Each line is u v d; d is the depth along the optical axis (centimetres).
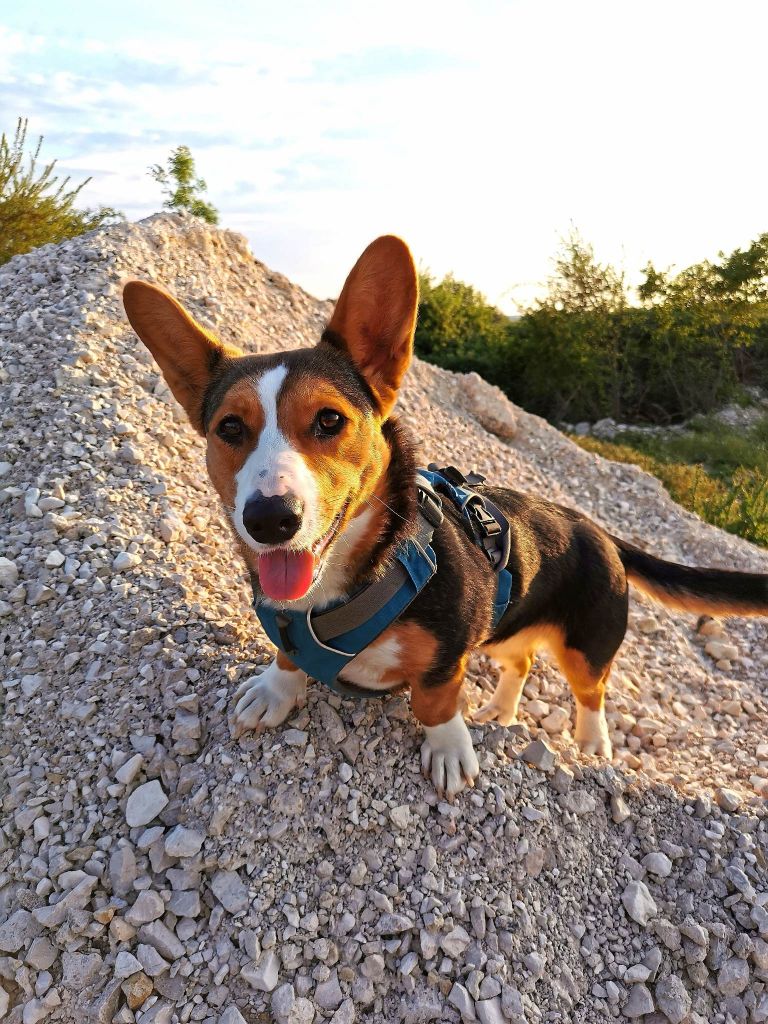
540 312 492
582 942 64
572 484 182
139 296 61
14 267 142
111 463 99
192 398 63
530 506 78
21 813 64
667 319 479
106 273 135
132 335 124
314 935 59
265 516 47
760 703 114
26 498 90
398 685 68
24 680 74
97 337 120
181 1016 55
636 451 332
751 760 96
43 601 80
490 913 62
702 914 66
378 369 60
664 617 128
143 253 146
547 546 76
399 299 58
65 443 99
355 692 67
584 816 71
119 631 77
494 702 88
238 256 173
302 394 52
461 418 186
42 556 84
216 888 60
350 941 59
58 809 65
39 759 68
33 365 113
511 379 520
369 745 69
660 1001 62
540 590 76
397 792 67
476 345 526
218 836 61
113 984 56
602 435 433
